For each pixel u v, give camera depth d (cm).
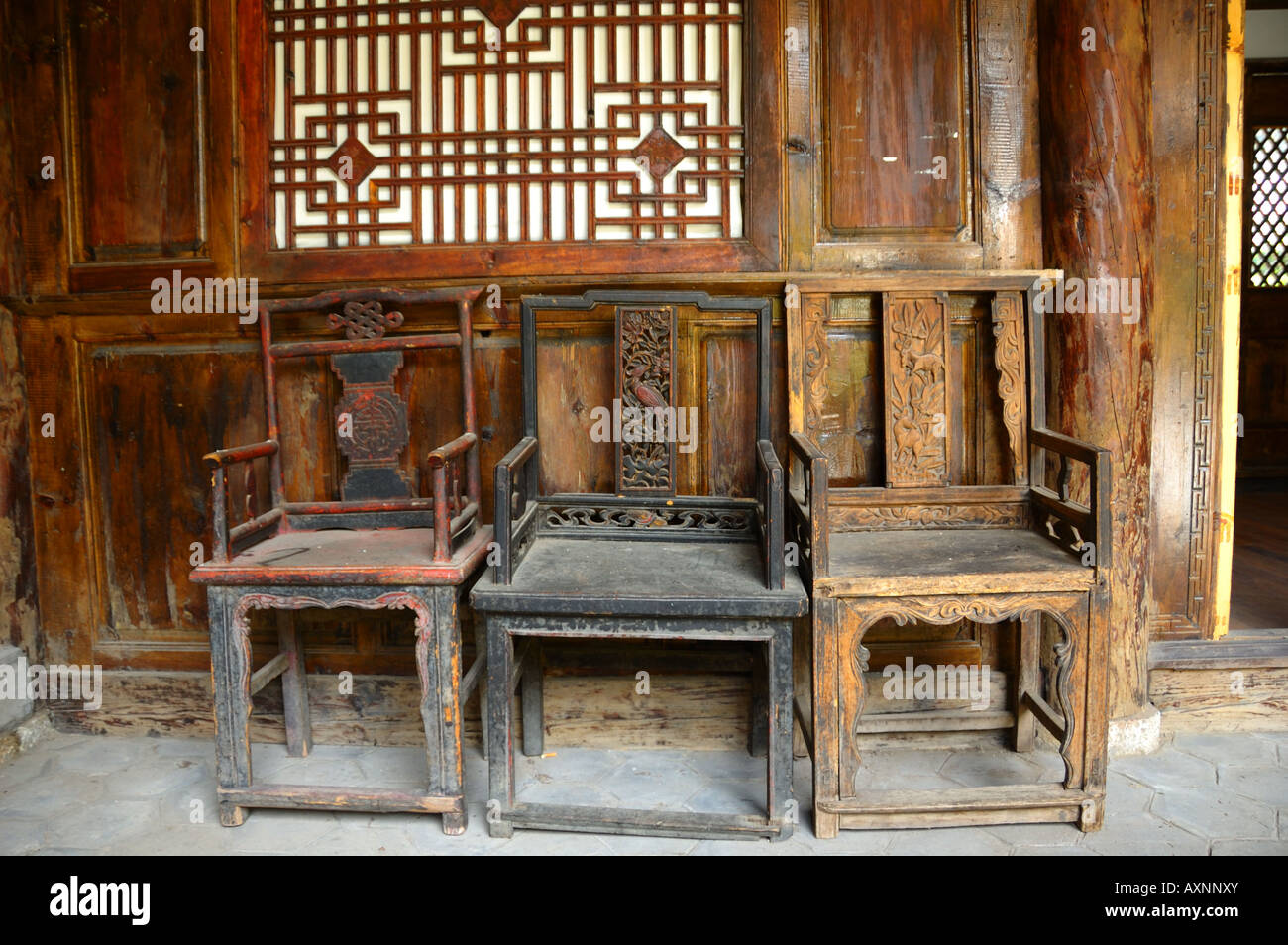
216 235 253
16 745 254
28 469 265
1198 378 253
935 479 236
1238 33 246
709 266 244
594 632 198
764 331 232
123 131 255
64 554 266
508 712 202
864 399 248
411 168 250
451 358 252
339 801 207
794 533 231
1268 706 259
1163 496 257
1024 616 198
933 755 246
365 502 240
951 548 218
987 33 240
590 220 247
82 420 263
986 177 243
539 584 201
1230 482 257
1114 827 206
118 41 253
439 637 201
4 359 260
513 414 252
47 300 257
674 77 246
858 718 200
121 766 246
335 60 251
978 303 244
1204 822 208
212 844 204
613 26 243
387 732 257
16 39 255
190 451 262
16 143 257
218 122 251
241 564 205
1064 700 200
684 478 250
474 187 251
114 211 258
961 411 247
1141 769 237
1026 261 245
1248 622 302
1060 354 241
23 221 259
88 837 208
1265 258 597
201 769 244
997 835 204
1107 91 231
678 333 245
